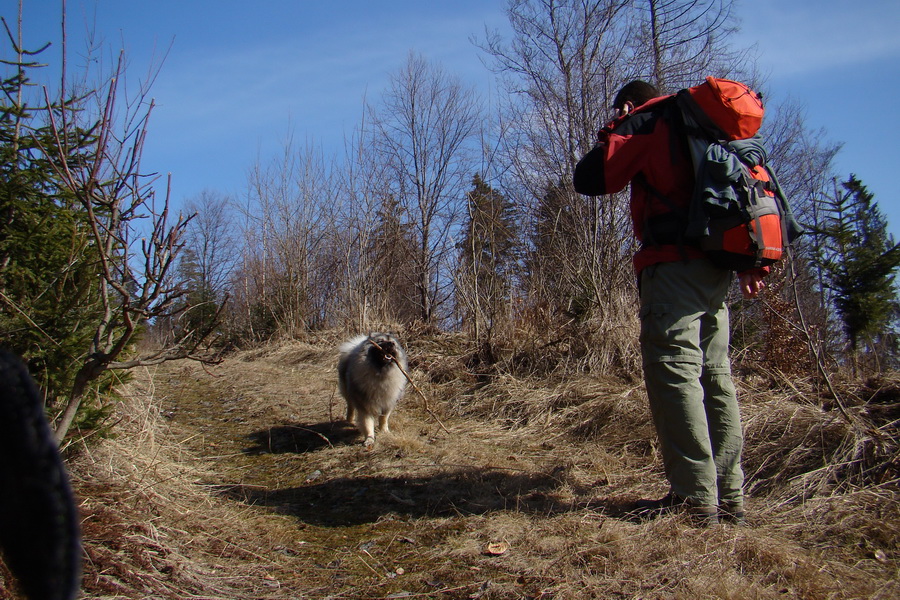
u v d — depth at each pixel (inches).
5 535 37.7
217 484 159.5
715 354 118.2
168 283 130.6
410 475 163.2
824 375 150.3
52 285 130.6
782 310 209.0
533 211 408.5
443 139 689.6
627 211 297.3
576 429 199.8
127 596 91.9
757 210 106.3
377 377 203.6
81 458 141.0
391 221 455.2
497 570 104.2
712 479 111.4
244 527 128.5
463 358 287.3
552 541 111.0
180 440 209.6
